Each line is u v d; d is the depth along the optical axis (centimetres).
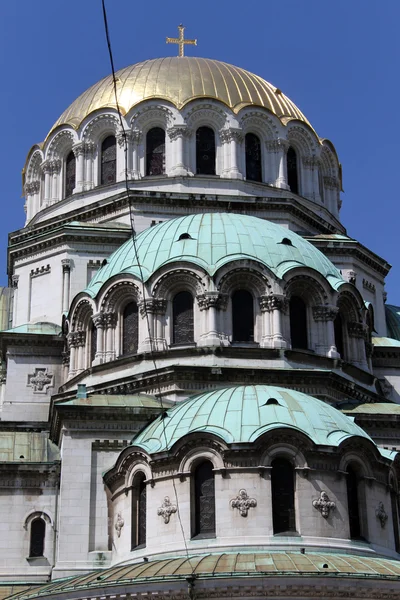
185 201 6575
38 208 7250
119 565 4481
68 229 6353
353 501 4497
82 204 6806
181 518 4369
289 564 3950
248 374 5256
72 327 5744
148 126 6906
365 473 4528
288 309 5494
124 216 6544
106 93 7112
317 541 4288
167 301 5472
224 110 6894
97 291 5644
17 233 6831
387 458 4644
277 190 6875
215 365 5259
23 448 5409
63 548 4847
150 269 5544
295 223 6750
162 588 3884
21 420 5878
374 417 5231
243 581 3828
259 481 4331
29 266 6488
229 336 5381
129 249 5825
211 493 4394
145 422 5072
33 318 6347
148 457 4519
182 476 4416
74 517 4900
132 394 5312
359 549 4353
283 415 4512
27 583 5016
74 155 7012
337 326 5731
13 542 5112
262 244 5647
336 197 7425
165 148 6856
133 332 5531
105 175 6906
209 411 4612
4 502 5169
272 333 5403
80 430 5038
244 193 6750
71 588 4081
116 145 6888
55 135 7094
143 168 6806
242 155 6881
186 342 5394
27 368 5997
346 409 5294
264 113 6975
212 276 5412
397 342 6334
